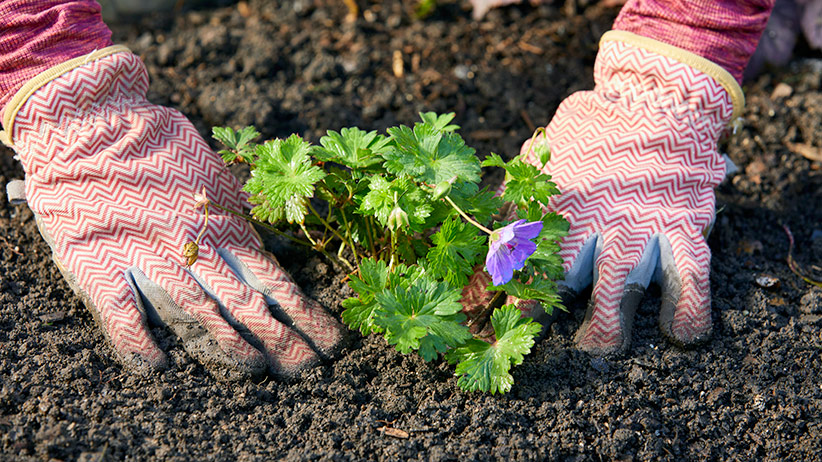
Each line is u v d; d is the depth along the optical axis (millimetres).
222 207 1510
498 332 1491
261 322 1500
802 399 1505
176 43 1776
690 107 1548
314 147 1502
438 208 1496
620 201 1546
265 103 1711
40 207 1520
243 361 1489
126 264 1509
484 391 1486
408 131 1494
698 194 1562
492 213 1511
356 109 1729
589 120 1573
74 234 1511
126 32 1806
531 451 1471
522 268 1493
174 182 1521
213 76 1751
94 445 1451
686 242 1537
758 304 1559
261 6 1844
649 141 1549
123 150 1512
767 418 1498
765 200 1667
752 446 1487
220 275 1509
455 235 1480
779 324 1549
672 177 1546
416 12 1825
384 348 1521
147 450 1454
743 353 1527
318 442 1472
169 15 1827
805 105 1736
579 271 1540
